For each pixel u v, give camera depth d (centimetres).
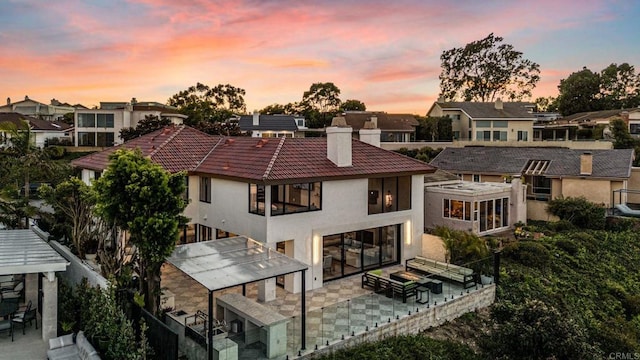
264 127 7262
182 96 11700
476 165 4619
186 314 1562
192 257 1534
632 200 4216
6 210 2431
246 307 1516
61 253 2005
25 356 1334
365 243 2389
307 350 1437
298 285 2017
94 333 1341
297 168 2111
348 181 2250
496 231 3278
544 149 4600
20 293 1723
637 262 2950
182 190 1481
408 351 1578
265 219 1962
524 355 1448
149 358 1270
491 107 7469
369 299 1886
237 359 1297
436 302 1875
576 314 2155
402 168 2466
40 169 2989
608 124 6412
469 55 9681
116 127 6344
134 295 1403
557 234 3266
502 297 2142
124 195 1422
